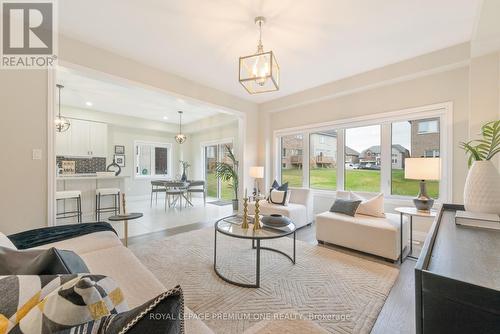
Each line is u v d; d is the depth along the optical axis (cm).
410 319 169
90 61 302
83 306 55
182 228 412
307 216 430
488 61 275
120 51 320
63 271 77
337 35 282
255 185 553
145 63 355
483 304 50
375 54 328
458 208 165
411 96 356
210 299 194
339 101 444
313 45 304
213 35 282
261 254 290
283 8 235
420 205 270
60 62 278
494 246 89
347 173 442
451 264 71
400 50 318
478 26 233
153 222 456
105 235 215
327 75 400
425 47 310
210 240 342
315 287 213
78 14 245
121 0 224
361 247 288
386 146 387
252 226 258
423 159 264
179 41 296
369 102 403
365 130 417
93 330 55
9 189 246
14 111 249
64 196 421
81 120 622
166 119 766
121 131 739
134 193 765
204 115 709
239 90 477
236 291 206
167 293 53
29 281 62
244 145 536
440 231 110
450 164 319
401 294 202
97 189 491
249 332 138
